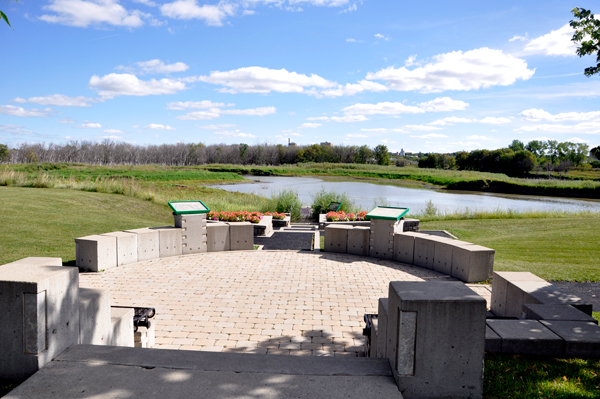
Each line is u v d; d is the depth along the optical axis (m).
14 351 2.96
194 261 10.19
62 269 3.27
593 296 7.43
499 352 4.15
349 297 7.49
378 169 91.19
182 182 48.00
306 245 12.73
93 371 2.96
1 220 12.73
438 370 2.87
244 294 7.57
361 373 3.06
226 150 123.44
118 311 4.53
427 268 9.90
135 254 10.01
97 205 17.75
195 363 3.15
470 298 2.85
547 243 12.65
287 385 2.85
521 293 5.91
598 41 6.82
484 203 33.28
